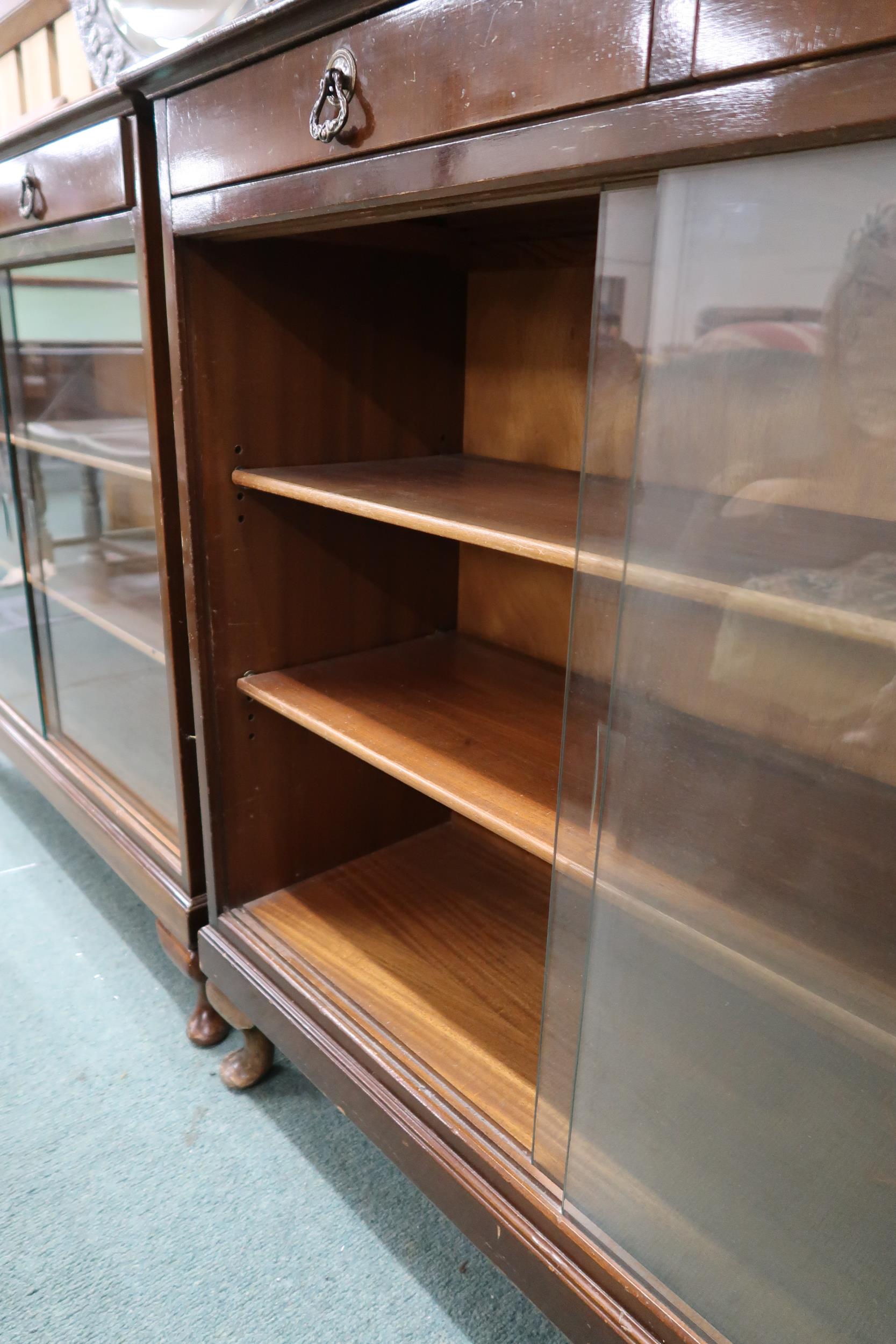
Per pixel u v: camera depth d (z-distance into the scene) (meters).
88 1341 0.90
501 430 1.23
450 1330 0.92
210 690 1.12
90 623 1.48
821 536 0.51
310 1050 1.03
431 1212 1.05
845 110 0.44
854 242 0.46
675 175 0.52
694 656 0.59
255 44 0.76
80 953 1.46
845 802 0.53
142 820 1.37
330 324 1.09
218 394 1.02
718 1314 0.68
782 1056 0.60
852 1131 0.58
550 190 0.61
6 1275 0.96
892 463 0.48
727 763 0.59
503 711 1.06
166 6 1.15
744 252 0.50
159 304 1.01
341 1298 0.95
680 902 0.63
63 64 1.53
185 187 0.91
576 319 1.09
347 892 1.27
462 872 1.33
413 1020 1.01
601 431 0.60
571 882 0.71
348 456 1.16
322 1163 1.11
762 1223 0.64
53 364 1.36
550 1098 0.77
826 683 0.53
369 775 1.34
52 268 1.28
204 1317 0.92
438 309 1.20
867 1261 0.59
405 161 0.67
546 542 0.69
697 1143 0.67
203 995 1.27
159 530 1.09
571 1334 0.76
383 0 0.64
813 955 0.57
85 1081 1.22
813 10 0.43
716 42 0.48
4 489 1.62
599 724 0.65
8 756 1.80
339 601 1.22
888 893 0.53
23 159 1.20
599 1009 0.71
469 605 1.35
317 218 0.79
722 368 0.53
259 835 1.22
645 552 0.59
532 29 0.56
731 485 0.54
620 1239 0.73
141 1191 1.06
